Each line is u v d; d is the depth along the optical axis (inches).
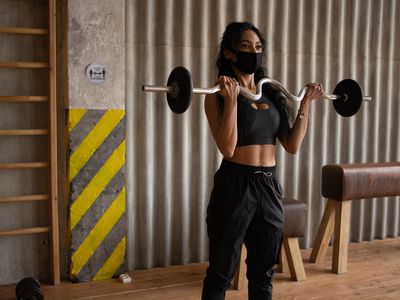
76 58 128.6
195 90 76.7
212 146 152.4
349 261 154.5
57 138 137.3
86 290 128.2
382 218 182.1
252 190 82.4
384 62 178.5
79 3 127.6
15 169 132.5
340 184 141.2
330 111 171.3
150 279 137.2
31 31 126.0
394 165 152.8
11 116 130.9
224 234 82.5
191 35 147.2
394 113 182.1
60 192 138.6
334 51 169.5
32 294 113.8
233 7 151.9
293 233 134.6
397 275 141.3
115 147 134.6
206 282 86.2
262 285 87.0
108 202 135.0
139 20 141.0
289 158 165.5
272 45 159.6
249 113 83.2
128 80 141.0
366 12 173.2
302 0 162.4
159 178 147.0
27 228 130.3
